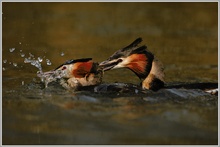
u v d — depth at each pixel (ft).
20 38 68.64
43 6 86.33
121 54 45.42
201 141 34.32
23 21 77.36
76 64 45.78
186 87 45.21
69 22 77.92
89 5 88.43
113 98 42.98
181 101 42.29
